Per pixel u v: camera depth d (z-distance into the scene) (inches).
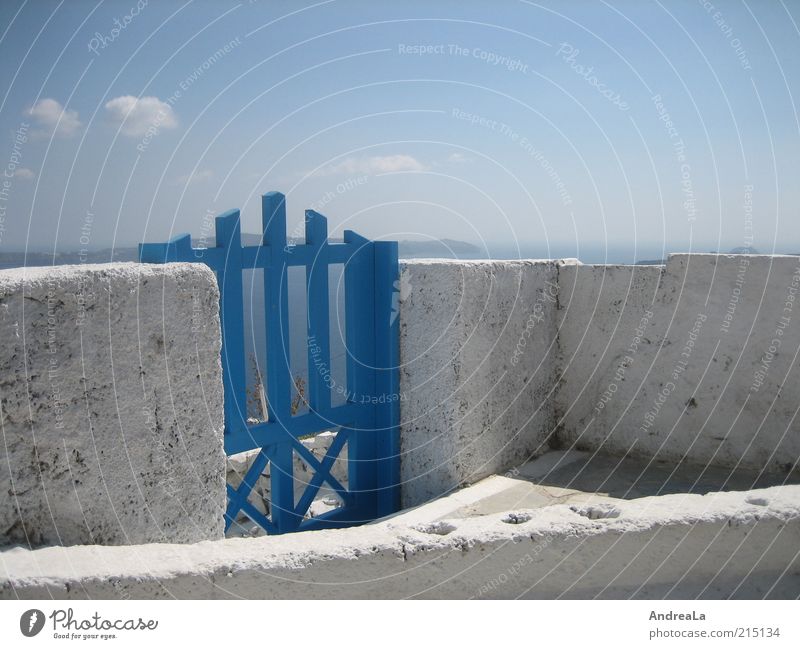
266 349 177.2
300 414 183.8
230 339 164.7
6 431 97.9
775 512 117.2
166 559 99.4
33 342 99.0
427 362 192.9
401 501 202.8
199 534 120.4
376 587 108.2
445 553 110.5
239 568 100.3
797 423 181.5
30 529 101.3
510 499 180.4
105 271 106.0
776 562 117.6
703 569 117.0
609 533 114.2
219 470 122.8
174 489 116.3
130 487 110.6
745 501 121.5
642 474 195.2
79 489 105.0
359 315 195.8
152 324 111.6
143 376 111.0
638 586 116.3
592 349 213.6
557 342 220.1
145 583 95.2
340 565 105.9
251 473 179.2
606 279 209.5
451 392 188.1
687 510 118.6
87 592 92.4
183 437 117.1
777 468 185.0
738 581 117.6
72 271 103.9
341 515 196.7
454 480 189.6
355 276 194.2
